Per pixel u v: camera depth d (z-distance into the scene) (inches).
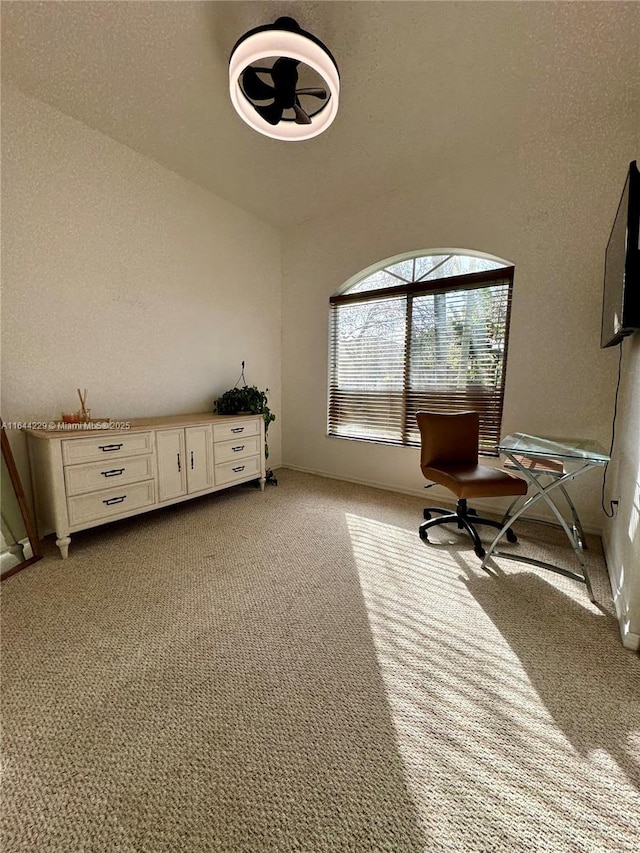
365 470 139.6
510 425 105.2
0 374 82.1
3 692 46.3
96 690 46.8
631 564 56.3
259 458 128.8
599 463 65.2
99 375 100.2
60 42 67.2
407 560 81.7
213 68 73.5
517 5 59.7
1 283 81.0
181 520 103.9
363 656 53.3
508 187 99.6
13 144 80.6
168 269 114.7
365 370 138.3
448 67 72.1
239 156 103.5
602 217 88.4
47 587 69.8
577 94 79.0
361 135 92.9
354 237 132.2
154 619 60.9
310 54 56.9
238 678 49.1
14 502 79.0
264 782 36.4
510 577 74.7
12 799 34.6
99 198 96.3
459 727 42.3
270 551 85.7
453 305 116.2
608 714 44.0
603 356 90.6
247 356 144.8
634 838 31.8
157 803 34.5
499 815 33.6
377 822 33.1
